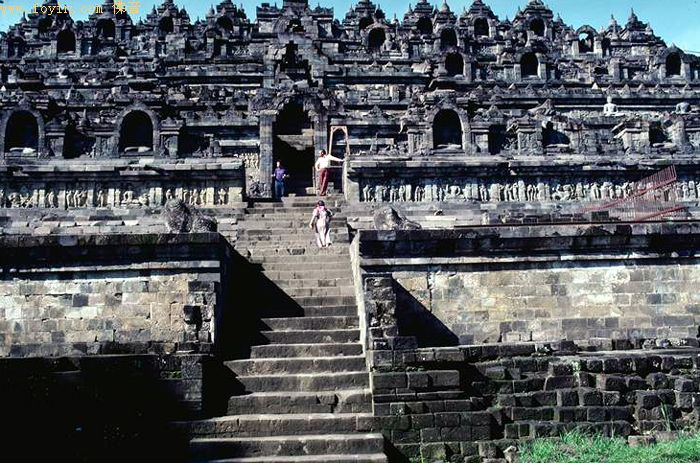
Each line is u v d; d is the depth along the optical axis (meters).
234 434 13.59
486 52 64.31
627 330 18.20
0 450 12.45
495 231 18.19
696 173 35.06
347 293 19.41
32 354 16.84
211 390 14.66
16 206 32.62
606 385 14.42
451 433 13.64
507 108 52.47
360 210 31.77
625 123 40.22
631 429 14.05
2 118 36.78
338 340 16.97
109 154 36.03
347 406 14.18
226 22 67.06
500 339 17.91
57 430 13.02
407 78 55.75
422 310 17.95
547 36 70.06
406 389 13.99
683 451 12.43
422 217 30.95
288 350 16.31
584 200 34.62
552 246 18.42
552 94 53.28
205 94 47.56
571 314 18.22
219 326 16.77
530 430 13.96
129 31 66.56
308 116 40.38
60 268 17.55
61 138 36.28
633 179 35.22
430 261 18.17
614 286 18.48
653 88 56.78
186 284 17.52
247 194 35.38
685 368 15.02
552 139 38.00
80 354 16.20
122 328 17.30
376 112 41.06
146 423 13.63
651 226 18.53
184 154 36.66
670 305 18.50
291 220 28.81
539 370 14.91
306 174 40.56
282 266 21.27
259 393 14.70
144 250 17.61
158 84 50.97
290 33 55.81
